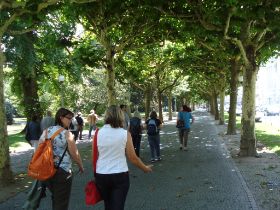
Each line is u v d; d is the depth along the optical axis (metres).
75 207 7.92
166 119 55.06
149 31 19.53
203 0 14.02
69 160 5.98
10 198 8.98
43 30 24.23
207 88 57.28
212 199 8.34
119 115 5.22
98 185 5.11
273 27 12.77
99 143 5.11
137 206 7.93
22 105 29.83
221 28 14.29
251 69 14.43
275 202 7.91
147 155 16.16
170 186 9.83
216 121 44.97
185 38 19.78
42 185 6.41
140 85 39.34
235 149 17.27
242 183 9.85
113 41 20.22
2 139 10.58
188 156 15.46
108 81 20.31
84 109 46.41
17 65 24.22
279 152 15.43
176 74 41.03
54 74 30.45
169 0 14.62
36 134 14.16
